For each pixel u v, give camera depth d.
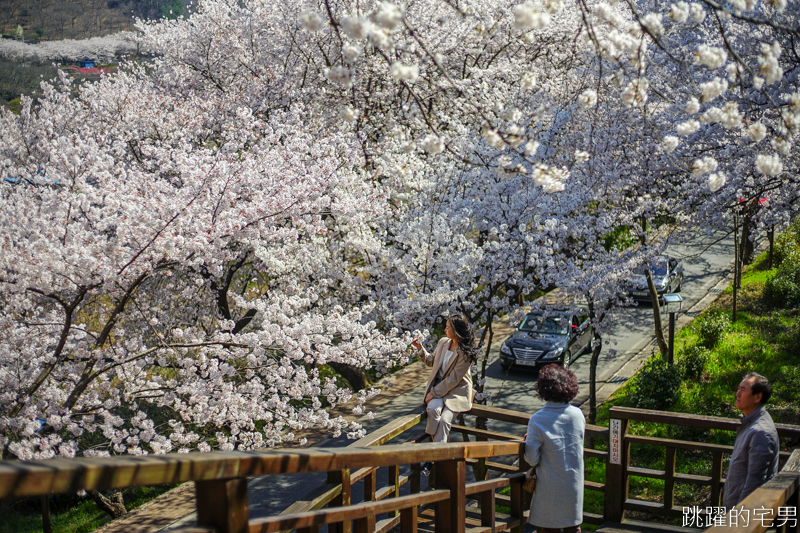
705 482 4.70
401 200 11.77
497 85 14.16
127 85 12.62
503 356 15.80
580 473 3.79
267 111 13.09
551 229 10.21
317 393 7.94
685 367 12.60
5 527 11.05
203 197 7.41
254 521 1.66
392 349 8.26
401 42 9.04
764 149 9.18
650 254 12.05
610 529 4.77
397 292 10.59
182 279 9.45
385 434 4.41
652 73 10.50
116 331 7.19
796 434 4.45
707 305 18.81
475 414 5.23
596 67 11.43
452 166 11.04
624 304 12.88
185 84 14.67
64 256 6.22
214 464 1.45
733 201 11.28
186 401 7.33
